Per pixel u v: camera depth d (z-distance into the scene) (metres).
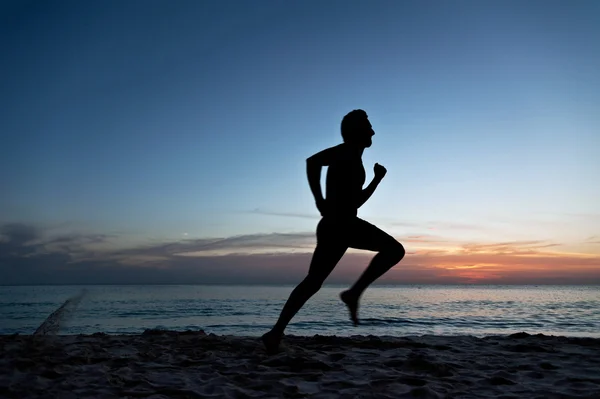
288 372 3.40
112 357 4.04
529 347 4.73
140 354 4.20
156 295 68.00
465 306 35.06
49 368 3.51
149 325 19.25
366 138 3.69
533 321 20.50
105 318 23.73
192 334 5.86
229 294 72.44
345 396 2.72
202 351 4.48
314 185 3.44
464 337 5.93
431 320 20.83
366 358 4.04
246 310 31.25
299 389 2.89
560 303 40.38
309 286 3.70
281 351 4.18
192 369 3.57
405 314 25.11
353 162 3.58
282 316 3.83
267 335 3.83
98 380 3.12
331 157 3.54
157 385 3.01
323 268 3.62
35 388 2.92
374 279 3.58
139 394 2.78
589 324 19.02
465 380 3.19
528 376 3.40
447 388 2.96
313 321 19.81
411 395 2.73
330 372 3.42
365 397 2.69
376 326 17.83
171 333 5.96
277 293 78.25
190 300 48.56
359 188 3.62
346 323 18.83
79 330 16.95
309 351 4.37
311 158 3.49
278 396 2.74
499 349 4.80
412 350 4.64
